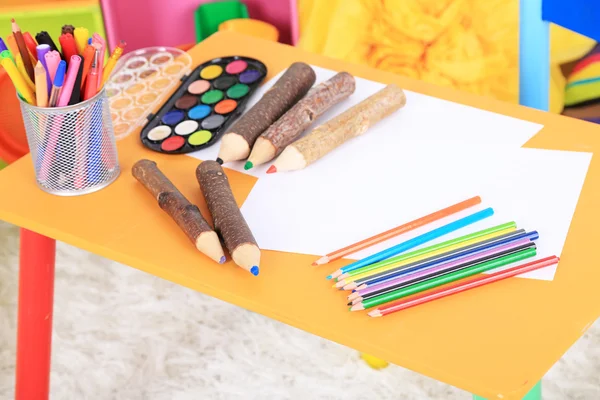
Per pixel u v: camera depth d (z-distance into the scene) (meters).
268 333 1.56
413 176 1.03
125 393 1.46
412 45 1.86
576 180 1.00
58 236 0.97
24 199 1.01
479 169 1.03
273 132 1.05
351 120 1.08
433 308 0.83
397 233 0.94
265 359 1.50
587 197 0.97
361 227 0.95
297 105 1.09
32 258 1.16
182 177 1.05
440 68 1.87
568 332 0.80
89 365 1.52
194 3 1.87
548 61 1.44
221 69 1.25
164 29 1.89
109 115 1.01
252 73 1.23
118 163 1.05
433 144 1.08
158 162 1.07
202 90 1.21
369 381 1.45
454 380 0.77
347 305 0.85
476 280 0.86
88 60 0.95
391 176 1.03
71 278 1.71
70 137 0.98
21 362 1.23
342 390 1.44
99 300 1.65
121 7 1.83
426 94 1.19
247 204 1.00
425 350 0.79
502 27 1.77
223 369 1.49
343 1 1.84
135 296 1.66
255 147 1.04
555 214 0.95
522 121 1.12
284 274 0.89
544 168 1.03
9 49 0.97
